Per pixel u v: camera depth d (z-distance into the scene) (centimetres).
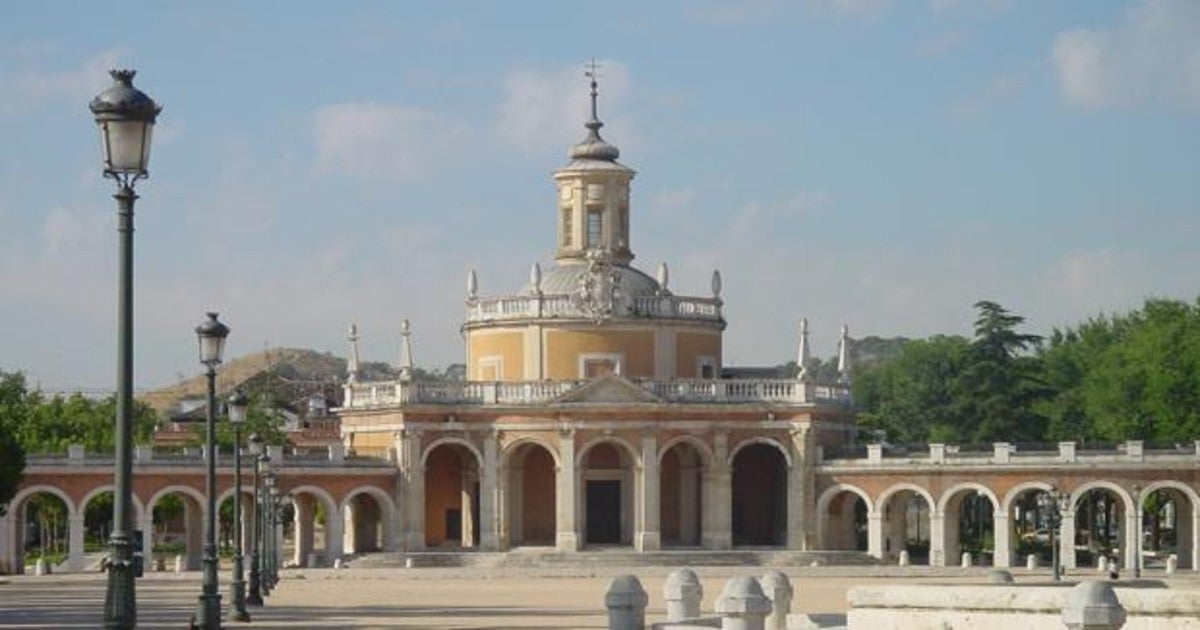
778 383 14875
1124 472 13788
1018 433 17612
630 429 14675
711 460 14750
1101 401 17262
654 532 14638
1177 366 16888
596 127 16225
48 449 17800
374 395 15150
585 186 15800
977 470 14200
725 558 14188
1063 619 3897
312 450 15900
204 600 5662
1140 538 13675
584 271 15350
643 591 5003
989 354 17938
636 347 15075
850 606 4647
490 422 14738
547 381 14750
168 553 17112
